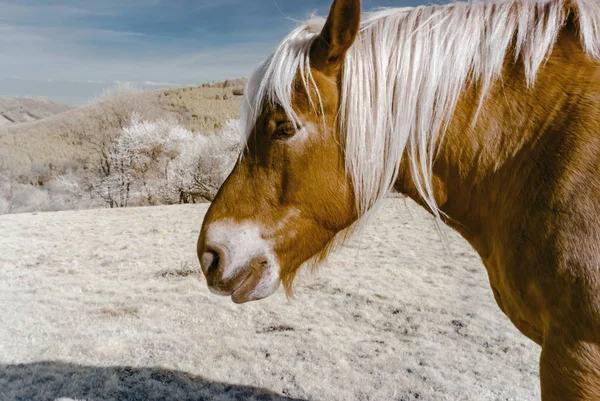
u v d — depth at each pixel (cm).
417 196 165
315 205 159
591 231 118
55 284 622
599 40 136
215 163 2372
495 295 168
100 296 568
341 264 702
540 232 126
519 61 143
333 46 145
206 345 425
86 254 812
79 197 2638
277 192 159
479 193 151
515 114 141
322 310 510
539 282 127
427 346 418
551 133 133
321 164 154
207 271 164
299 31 159
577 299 119
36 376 370
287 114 150
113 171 2548
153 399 339
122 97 3853
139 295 568
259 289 161
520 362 387
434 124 148
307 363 388
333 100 150
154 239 959
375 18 161
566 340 121
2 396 341
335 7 140
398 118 149
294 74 150
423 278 630
